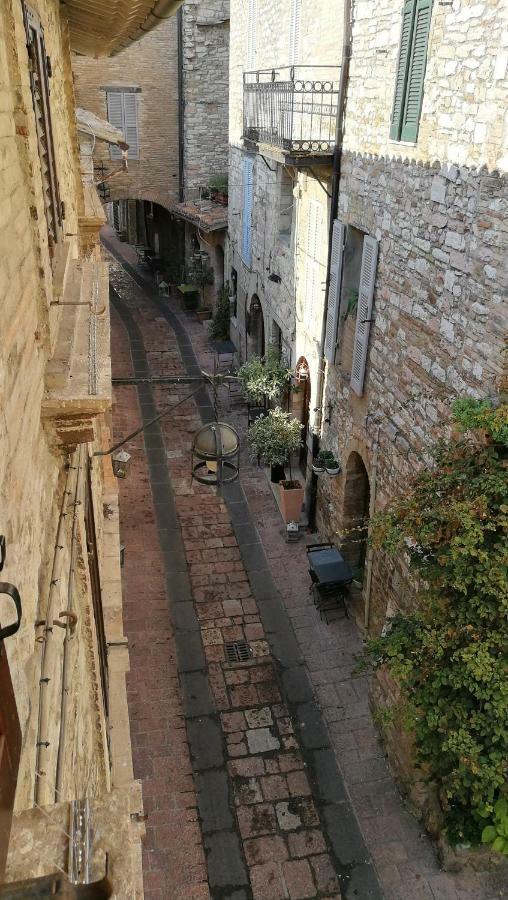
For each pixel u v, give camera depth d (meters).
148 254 28.14
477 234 6.06
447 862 7.02
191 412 16.61
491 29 5.59
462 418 5.56
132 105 20.61
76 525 3.89
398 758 7.84
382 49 7.81
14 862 1.38
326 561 10.23
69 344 3.69
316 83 10.07
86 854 1.39
